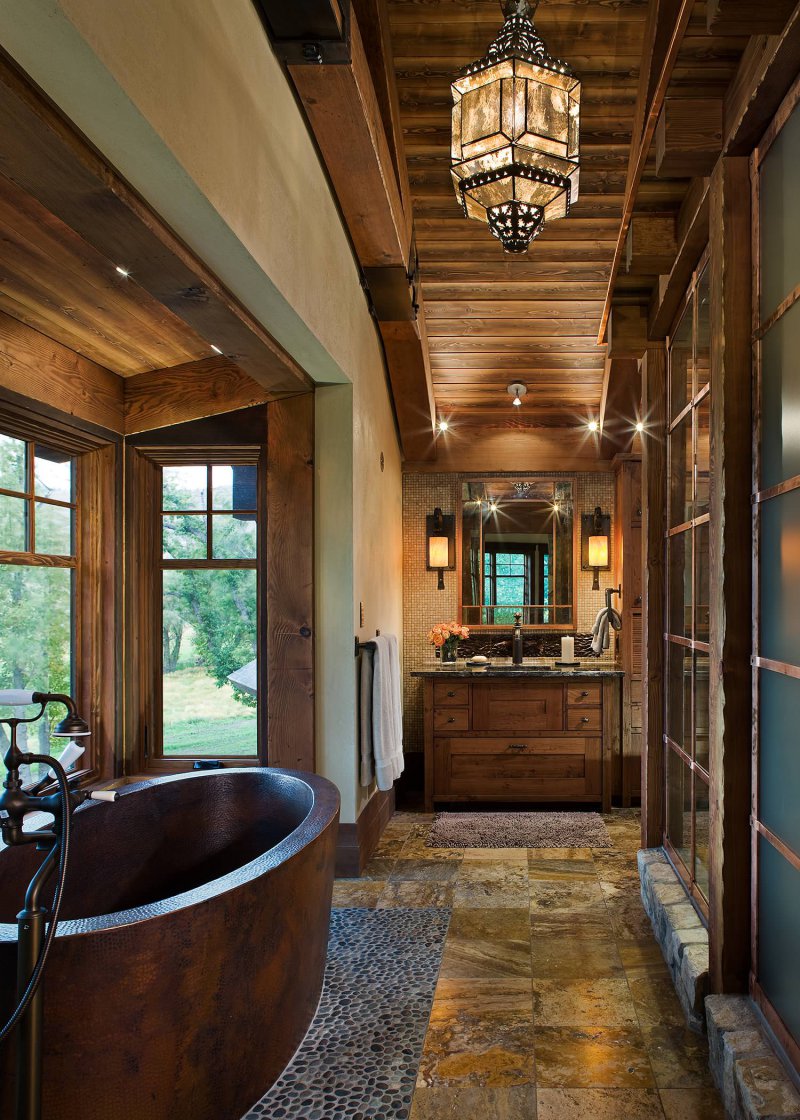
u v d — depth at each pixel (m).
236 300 2.40
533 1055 2.15
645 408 3.44
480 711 4.88
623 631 4.94
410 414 5.03
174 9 1.57
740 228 2.00
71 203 1.67
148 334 3.13
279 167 2.33
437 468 5.55
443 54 3.02
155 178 1.64
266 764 3.63
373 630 4.14
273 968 1.98
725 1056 1.86
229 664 3.79
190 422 3.68
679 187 2.66
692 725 2.77
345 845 3.60
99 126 1.45
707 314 2.56
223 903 1.77
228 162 1.88
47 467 3.25
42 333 3.00
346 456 3.59
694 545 2.75
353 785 3.58
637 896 3.36
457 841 4.16
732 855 2.04
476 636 5.54
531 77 2.17
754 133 1.91
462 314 4.50
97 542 3.50
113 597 3.54
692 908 2.72
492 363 4.93
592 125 3.24
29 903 1.46
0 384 2.76
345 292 3.38
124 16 1.35
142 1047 1.61
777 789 1.82
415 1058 2.13
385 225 3.32
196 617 3.81
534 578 5.53
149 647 3.77
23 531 3.06
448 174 3.64
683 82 2.00
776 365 1.83
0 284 2.53
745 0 1.43
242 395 3.60
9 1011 1.53
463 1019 2.34
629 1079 2.04
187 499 3.84
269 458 3.59
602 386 5.09
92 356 3.34
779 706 1.80
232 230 1.91
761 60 1.68
